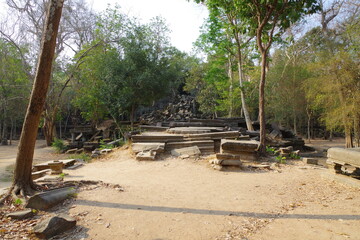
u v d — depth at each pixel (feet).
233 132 39.86
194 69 102.37
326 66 53.47
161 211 14.20
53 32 16.61
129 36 63.00
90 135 80.02
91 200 15.56
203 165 28.68
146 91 62.69
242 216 13.69
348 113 49.96
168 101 115.34
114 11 74.64
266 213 14.16
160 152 33.83
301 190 19.12
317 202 16.16
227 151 31.73
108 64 61.93
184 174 24.76
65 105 106.52
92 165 31.86
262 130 35.47
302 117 109.91
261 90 36.09
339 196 17.44
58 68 80.89
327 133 111.04
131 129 64.44
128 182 21.30
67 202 15.06
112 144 47.98
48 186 17.79
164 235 11.32
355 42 50.78
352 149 21.86
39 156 58.75
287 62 91.40
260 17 34.91
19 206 14.29
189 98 111.04
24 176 16.40
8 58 84.38
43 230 10.61
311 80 59.16
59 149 66.90
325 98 55.93
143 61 62.80
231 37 66.18
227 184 20.90
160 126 54.54
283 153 35.24
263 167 27.68
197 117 101.45
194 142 36.76
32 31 77.82
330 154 22.82
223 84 81.41
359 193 17.99
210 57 80.84
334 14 78.43
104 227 11.94
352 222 12.69
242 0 34.91
